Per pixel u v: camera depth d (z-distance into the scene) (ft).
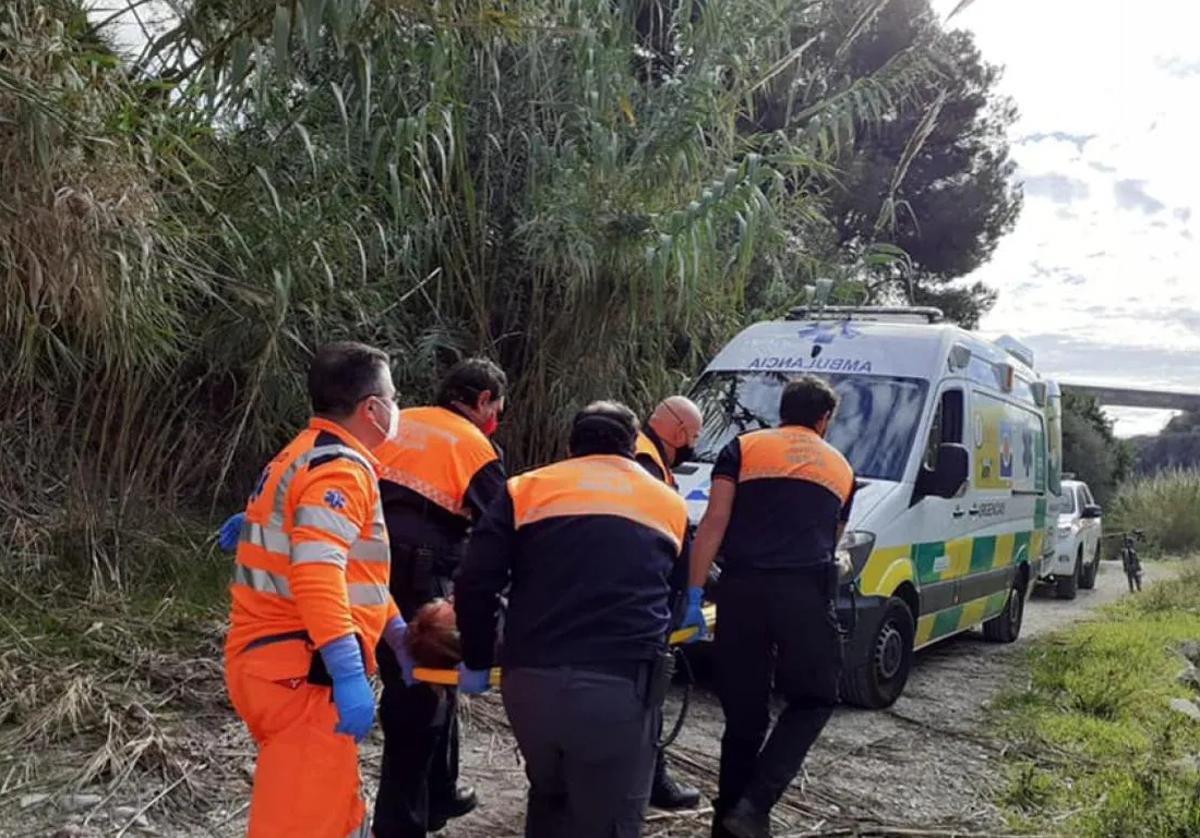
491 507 11.59
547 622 11.10
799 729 14.67
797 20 30.25
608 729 10.93
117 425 22.58
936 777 19.03
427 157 22.97
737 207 24.82
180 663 19.11
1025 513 32.22
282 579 10.11
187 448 24.03
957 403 25.94
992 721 23.03
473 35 22.88
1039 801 18.11
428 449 13.56
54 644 18.93
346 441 10.46
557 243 25.23
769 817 15.05
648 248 24.76
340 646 9.70
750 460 15.15
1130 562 58.54
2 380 20.18
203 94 19.35
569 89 26.96
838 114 29.73
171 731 16.66
